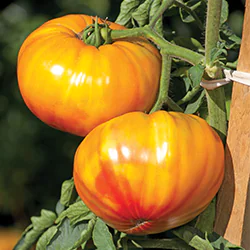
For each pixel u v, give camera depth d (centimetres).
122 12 73
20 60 66
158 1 71
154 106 65
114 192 60
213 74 62
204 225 65
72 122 64
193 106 68
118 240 69
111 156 60
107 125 62
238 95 64
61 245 69
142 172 60
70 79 63
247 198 63
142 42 66
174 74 71
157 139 60
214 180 61
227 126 69
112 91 63
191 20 76
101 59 63
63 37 65
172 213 61
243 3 117
